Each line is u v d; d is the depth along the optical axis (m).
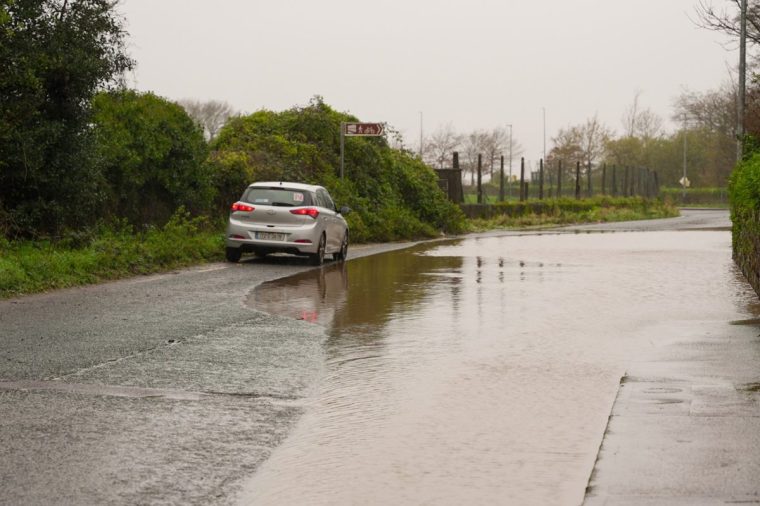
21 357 9.62
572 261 23.95
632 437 6.58
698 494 5.37
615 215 61.62
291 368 9.35
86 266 17.67
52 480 5.72
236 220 22.59
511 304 14.61
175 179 24.61
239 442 6.64
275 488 5.64
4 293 14.73
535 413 7.49
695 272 20.50
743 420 7.01
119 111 23.61
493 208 52.84
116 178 23.11
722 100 101.06
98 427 6.97
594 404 7.78
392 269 21.41
